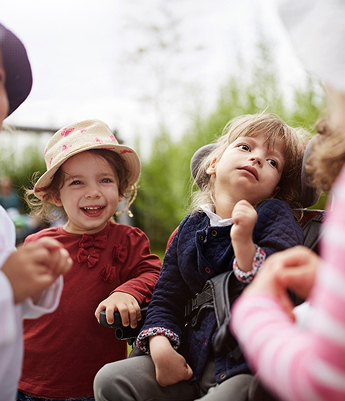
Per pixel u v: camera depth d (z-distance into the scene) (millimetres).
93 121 1638
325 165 772
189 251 1207
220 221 1177
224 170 1200
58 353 1459
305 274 655
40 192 1606
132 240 1594
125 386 1102
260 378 803
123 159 1629
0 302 671
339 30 661
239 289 1026
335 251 534
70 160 1519
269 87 6227
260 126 1234
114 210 1561
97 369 1477
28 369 1479
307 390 526
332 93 687
